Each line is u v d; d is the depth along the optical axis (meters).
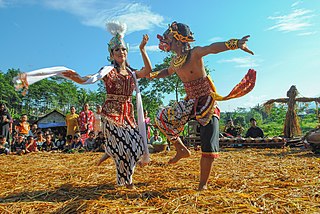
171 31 4.30
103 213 3.06
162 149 10.66
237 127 14.65
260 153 9.23
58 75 3.81
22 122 12.79
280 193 3.58
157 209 3.15
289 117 12.70
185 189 3.95
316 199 3.36
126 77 4.30
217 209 3.09
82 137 11.82
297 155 8.18
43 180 4.80
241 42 3.76
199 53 4.12
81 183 4.51
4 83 82.31
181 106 4.29
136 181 4.58
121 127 4.18
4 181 4.80
